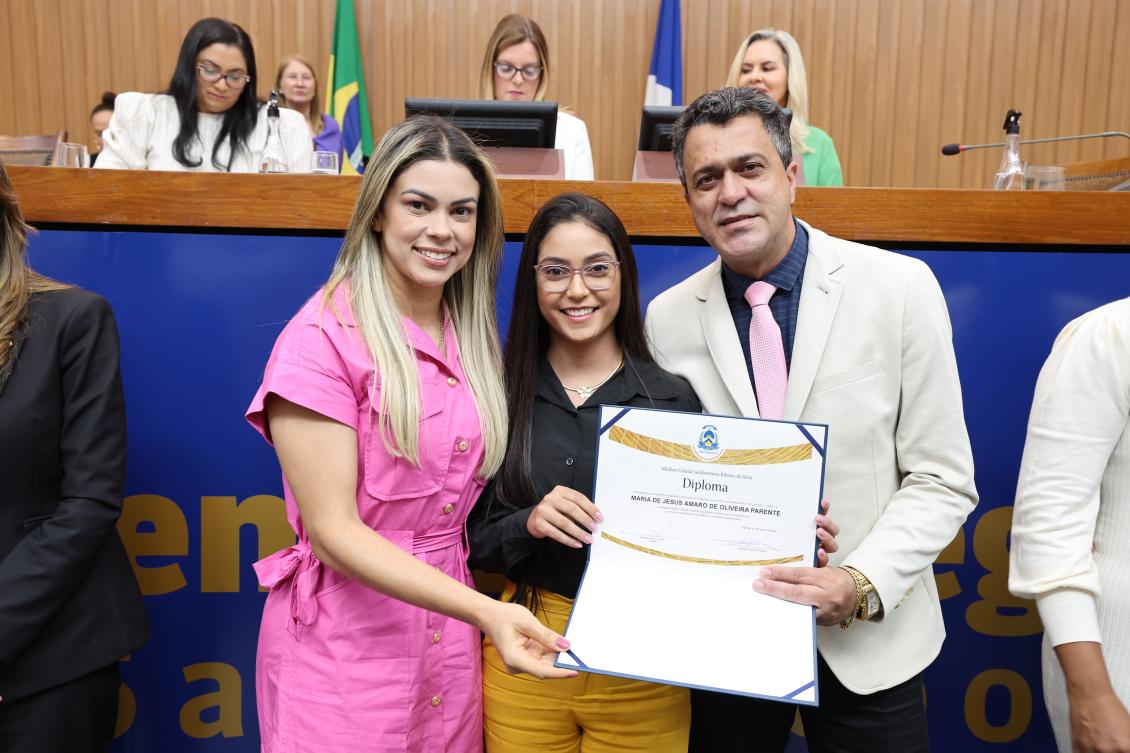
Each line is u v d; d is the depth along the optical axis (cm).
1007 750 163
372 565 101
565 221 121
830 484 118
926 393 116
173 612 157
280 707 112
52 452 122
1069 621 108
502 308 155
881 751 119
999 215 151
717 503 113
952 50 392
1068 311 157
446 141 112
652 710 121
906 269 119
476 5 390
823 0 390
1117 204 152
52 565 117
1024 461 117
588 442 124
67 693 122
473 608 99
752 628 104
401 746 111
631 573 112
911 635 120
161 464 155
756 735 129
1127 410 109
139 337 153
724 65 393
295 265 154
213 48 233
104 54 393
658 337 133
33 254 150
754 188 113
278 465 156
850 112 395
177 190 149
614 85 395
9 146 191
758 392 121
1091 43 392
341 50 381
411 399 110
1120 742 102
